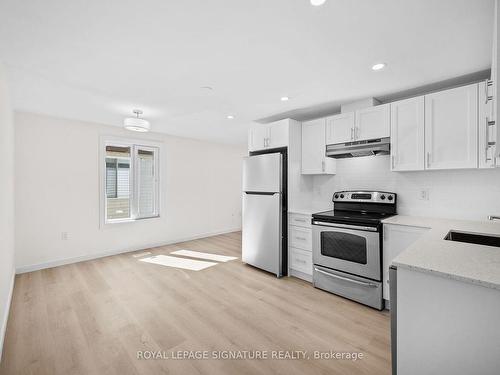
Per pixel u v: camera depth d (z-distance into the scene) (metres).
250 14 1.36
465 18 1.39
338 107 3.02
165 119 3.58
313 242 2.76
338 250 2.54
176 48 1.71
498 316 0.84
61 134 3.47
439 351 0.96
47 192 3.36
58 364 1.58
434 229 1.79
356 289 2.38
